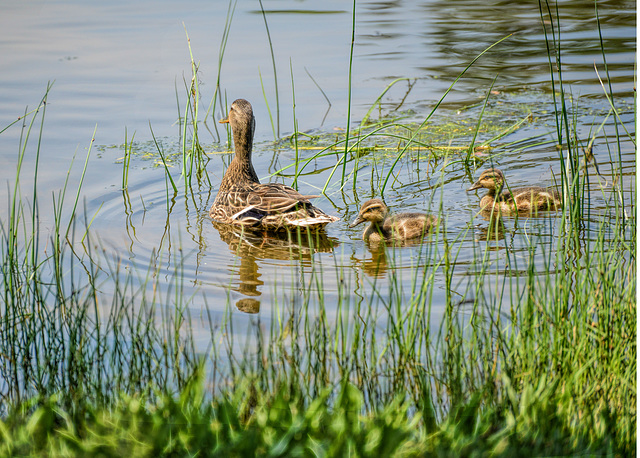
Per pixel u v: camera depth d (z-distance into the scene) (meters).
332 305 10.41
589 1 29.42
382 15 28.45
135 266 12.04
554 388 7.19
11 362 9.23
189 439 6.34
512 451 6.24
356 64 23.30
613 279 9.30
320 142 18.59
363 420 6.75
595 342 8.51
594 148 16.88
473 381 8.11
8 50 23.97
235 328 9.87
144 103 20.41
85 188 15.62
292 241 13.30
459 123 19.44
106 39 25.22
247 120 15.08
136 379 8.38
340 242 13.15
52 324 9.38
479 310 10.05
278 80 21.94
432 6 29.58
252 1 30.02
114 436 6.38
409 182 16.19
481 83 22.16
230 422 6.58
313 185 16.23
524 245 12.34
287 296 10.75
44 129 18.52
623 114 18.98
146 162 17.31
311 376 8.44
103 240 13.20
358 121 19.72
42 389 8.49
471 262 11.78
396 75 22.62
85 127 18.84
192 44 24.62
